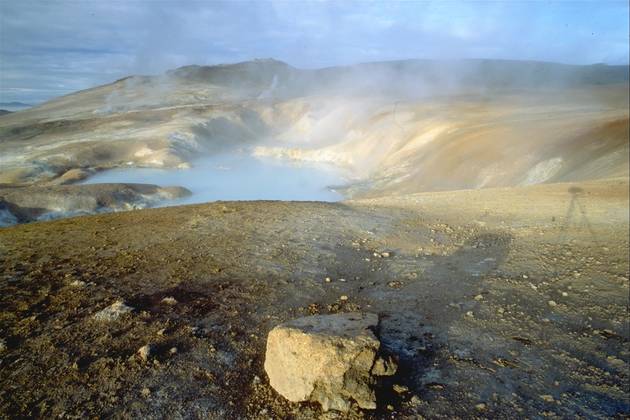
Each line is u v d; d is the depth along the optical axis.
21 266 6.18
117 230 8.14
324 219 9.25
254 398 3.42
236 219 9.00
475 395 3.53
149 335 4.34
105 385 3.56
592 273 6.45
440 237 8.34
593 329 4.79
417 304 5.36
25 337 4.27
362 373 3.26
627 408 3.44
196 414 3.24
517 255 7.28
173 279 5.81
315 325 3.53
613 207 10.53
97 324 4.52
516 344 4.43
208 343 4.23
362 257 7.08
